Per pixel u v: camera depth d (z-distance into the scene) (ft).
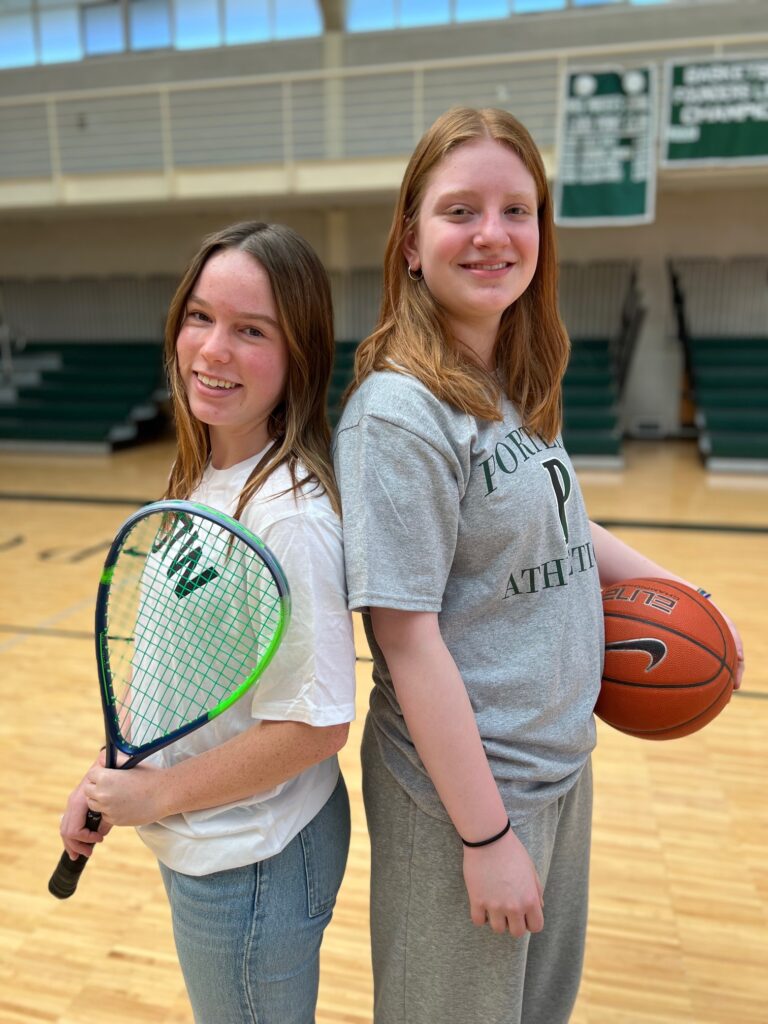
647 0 30.50
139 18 34.78
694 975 5.52
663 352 33.78
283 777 2.94
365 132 33.22
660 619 3.76
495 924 2.94
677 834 7.13
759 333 32.78
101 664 3.05
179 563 3.15
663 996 5.34
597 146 24.30
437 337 3.05
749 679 10.37
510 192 2.95
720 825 7.27
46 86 36.27
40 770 8.32
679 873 6.60
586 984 5.42
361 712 9.18
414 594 2.83
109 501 21.81
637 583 3.99
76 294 39.24
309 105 33.40
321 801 3.28
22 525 19.12
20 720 9.46
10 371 36.45
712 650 3.76
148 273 38.01
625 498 21.66
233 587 3.01
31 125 36.70
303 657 2.84
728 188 31.32
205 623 3.09
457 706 2.88
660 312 33.53
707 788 7.90
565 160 24.58
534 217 3.08
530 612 3.12
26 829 7.28
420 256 3.11
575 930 4.02
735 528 18.10
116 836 7.14
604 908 6.17
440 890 3.18
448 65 24.75
